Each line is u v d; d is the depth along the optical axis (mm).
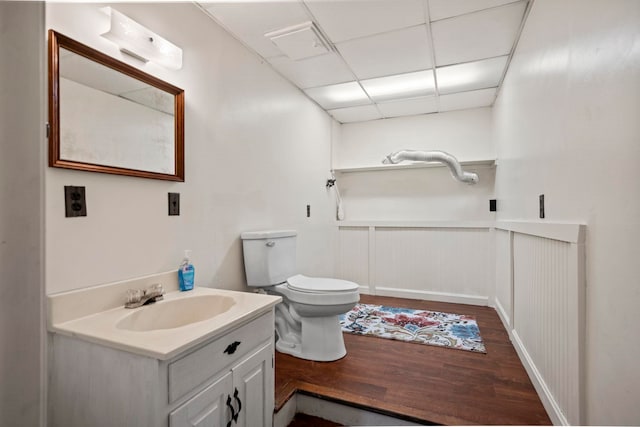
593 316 1120
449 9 1889
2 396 1060
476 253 3477
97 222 1281
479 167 3664
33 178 1094
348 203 4195
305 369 2010
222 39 2039
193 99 1794
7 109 1070
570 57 1311
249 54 2320
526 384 1829
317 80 2896
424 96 3314
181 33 1720
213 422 1078
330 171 3883
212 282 1925
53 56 1131
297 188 3055
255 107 2385
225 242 2045
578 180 1237
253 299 1418
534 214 1847
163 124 1585
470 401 1661
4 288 1061
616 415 967
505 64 2594
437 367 2031
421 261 3695
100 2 1309
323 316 2154
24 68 1094
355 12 1905
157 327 1345
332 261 3928
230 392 1159
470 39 2225
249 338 1270
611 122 1003
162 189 1586
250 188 2312
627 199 917
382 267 3861
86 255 1237
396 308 3309
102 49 1310
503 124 2883
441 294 3598
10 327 1070
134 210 1439
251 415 1283
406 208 3961
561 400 1389
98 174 1288
